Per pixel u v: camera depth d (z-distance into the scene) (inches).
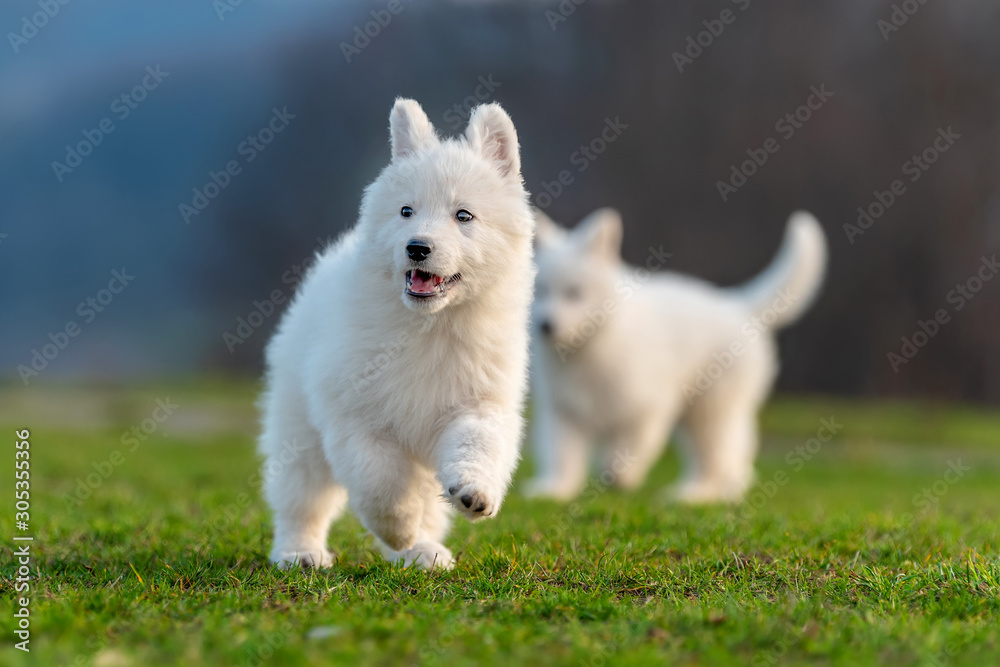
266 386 236.5
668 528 265.4
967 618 164.4
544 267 414.3
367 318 199.9
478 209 207.3
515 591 180.7
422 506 210.7
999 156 1082.7
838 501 384.2
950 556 219.1
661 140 1096.8
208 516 282.5
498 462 192.1
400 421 200.7
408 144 221.9
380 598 173.5
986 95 1080.8
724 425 450.3
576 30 1125.7
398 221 205.2
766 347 473.1
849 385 1103.6
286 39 1273.4
